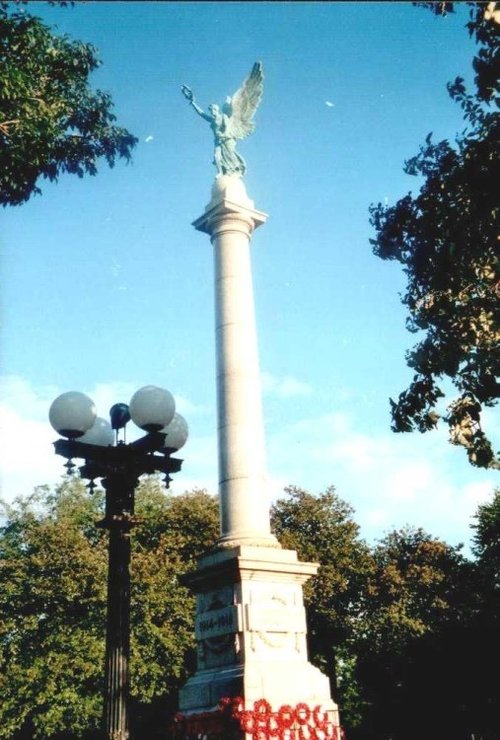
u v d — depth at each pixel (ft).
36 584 126.00
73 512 147.95
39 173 48.21
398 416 53.42
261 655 42.98
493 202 48.19
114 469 28.81
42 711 119.44
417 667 145.89
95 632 122.72
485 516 155.53
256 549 45.14
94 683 122.21
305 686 42.96
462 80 49.19
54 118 45.39
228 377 51.19
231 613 43.93
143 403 29.09
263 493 48.78
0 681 121.29
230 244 55.21
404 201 53.16
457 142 50.93
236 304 53.16
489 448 51.39
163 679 127.24
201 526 147.74
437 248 51.96
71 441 28.37
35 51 43.01
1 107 40.65
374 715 156.35
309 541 152.46
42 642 122.31
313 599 144.36
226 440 49.67
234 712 39.93
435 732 145.89
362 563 150.41
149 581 126.11
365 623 145.89
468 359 51.57
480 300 51.31
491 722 141.38
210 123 61.52
